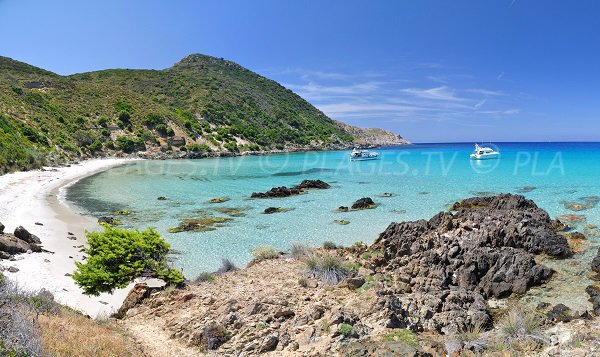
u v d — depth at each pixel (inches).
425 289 535.8
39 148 2608.3
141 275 590.6
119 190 1796.3
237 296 504.7
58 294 594.2
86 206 1401.3
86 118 3779.5
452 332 420.8
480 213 864.3
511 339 386.6
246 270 637.3
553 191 1478.8
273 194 1595.7
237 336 405.7
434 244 709.3
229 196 1632.6
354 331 390.0
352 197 1534.2
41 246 850.1
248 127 5128.0
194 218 1215.6
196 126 4564.5
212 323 424.5
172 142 4047.7
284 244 923.4
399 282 561.3
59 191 1701.5
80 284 552.7
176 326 444.5
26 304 392.8
